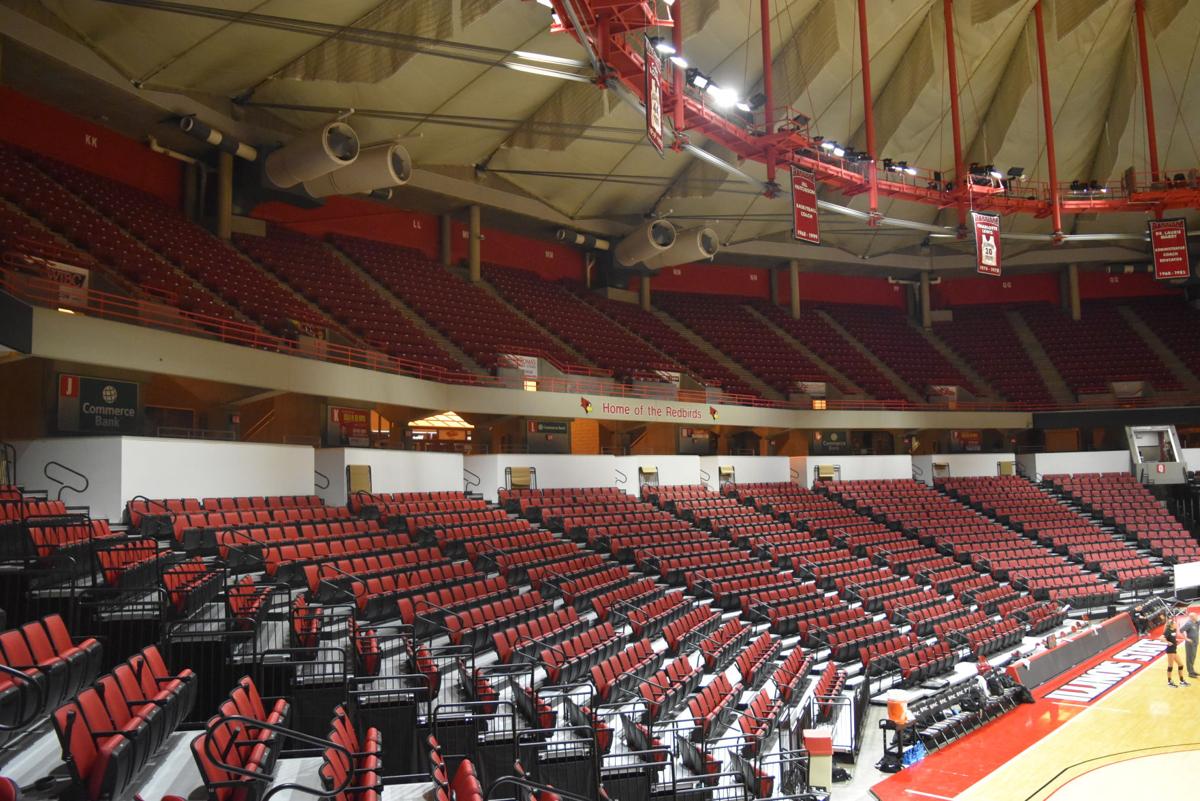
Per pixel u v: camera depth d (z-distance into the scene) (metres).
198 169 25.56
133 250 20.78
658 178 32.94
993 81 32.50
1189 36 29.66
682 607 18.34
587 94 26.77
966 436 39.41
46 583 10.47
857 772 13.27
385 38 21.55
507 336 30.44
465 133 27.89
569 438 28.92
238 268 24.06
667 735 12.38
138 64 20.94
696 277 42.31
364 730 9.58
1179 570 27.94
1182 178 29.38
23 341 13.69
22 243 17.19
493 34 22.41
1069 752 13.98
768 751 12.20
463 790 7.07
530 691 11.30
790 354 39.38
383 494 20.72
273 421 22.20
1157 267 29.38
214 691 9.51
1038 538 30.92
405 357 25.23
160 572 10.19
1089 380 39.72
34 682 5.90
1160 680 18.45
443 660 12.80
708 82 21.88
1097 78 31.95
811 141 25.53
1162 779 12.62
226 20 19.77
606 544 21.84
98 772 5.71
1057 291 44.78
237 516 15.66
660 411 30.33
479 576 16.27
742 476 32.28
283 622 12.14
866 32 26.11
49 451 14.90
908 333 43.62
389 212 31.86
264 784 6.81
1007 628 21.70
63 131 22.34
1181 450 35.97
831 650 17.95
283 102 23.72
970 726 15.32
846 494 32.88
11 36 18.30
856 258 42.19
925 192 29.20
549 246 37.38
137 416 17.70
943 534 30.00
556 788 8.09
